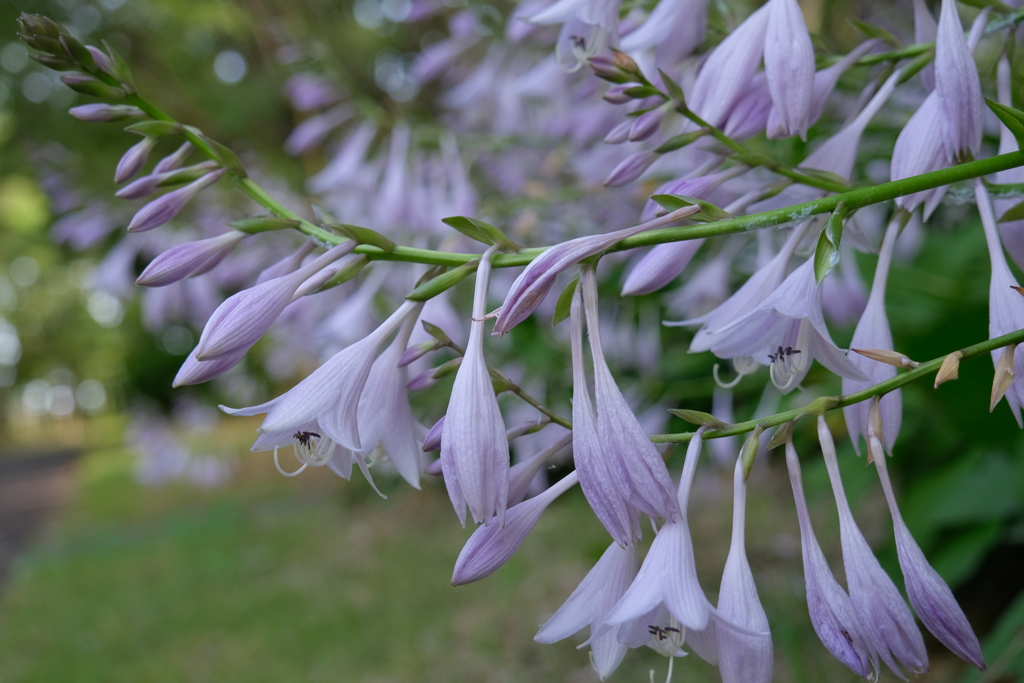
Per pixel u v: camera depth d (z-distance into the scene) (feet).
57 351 116.88
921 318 8.68
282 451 43.27
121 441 83.30
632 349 11.13
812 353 3.70
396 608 15.49
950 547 8.50
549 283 2.98
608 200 8.80
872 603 3.07
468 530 20.65
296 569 20.16
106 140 34.24
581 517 18.84
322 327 9.18
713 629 3.20
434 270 3.67
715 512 15.61
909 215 4.01
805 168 4.30
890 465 9.72
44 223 32.89
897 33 11.12
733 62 4.33
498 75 10.65
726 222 3.22
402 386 3.66
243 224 4.00
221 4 28.89
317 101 11.30
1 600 23.31
